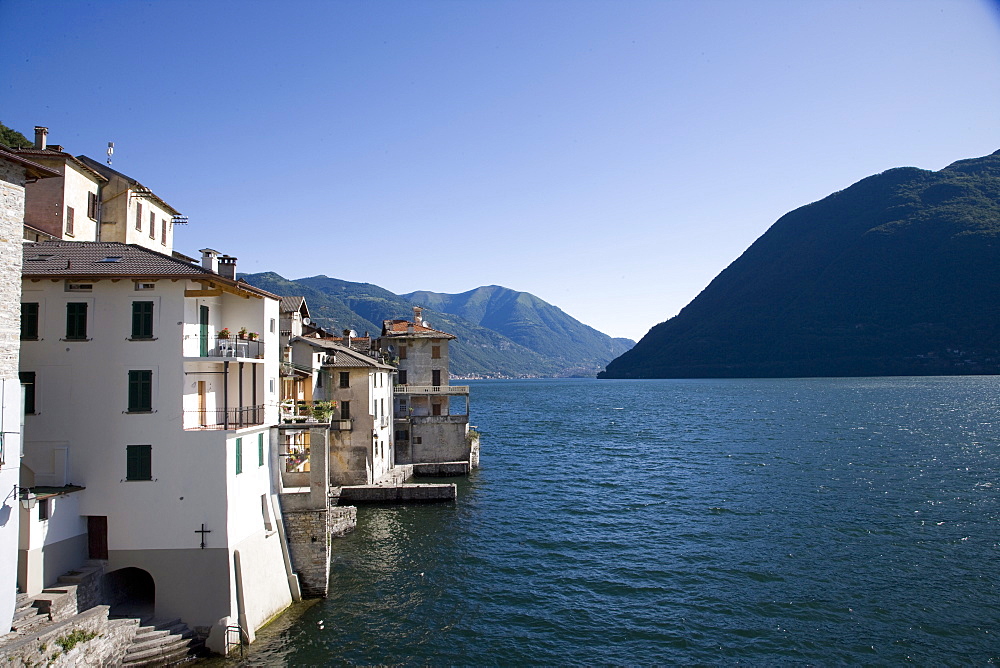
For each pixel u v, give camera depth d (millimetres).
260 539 28172
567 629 28688
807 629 28422
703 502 52406
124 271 25547
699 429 109188
